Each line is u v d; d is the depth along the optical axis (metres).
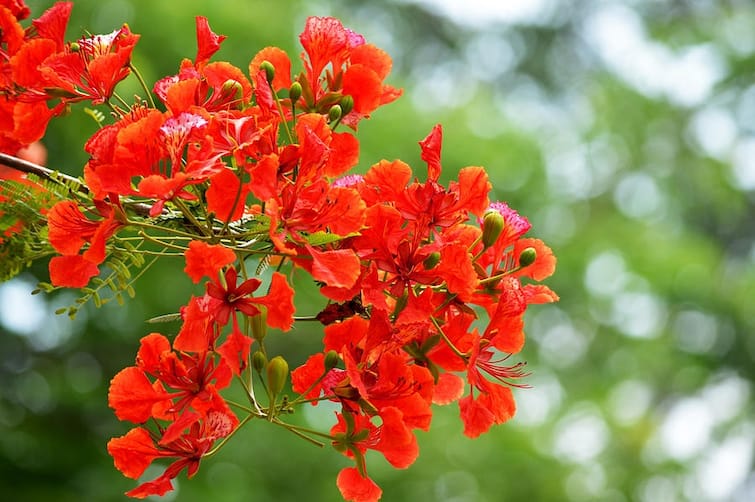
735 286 16.75
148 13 8.92
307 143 2.72
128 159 2.64
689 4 23.22
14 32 3.25
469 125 11.99
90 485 9.09
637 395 19.39
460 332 3.01
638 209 19.52
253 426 9.58
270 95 2.90
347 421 2.85
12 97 3.27
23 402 9.62
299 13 10.82
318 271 2.70
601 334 15.49
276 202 2.61
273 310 2.70
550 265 3.15
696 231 21.25
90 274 2.93
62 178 3.13
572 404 13.59
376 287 2.83
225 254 2.64
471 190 2.93
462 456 10.59
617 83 20.16
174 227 3.01
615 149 19.66
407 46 21.62
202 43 3.16
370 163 10.29
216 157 2.61
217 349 2.66
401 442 2.78
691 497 14.33
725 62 20.89
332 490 9.61
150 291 8.93
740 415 19.08
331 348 2.90
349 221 2.74
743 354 16.67
